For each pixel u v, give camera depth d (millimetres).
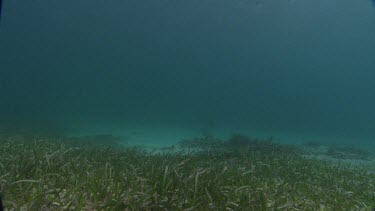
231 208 3240
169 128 22453
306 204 3736
